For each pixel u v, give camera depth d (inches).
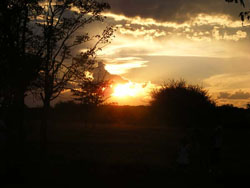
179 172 586.6
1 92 659.4
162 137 1325.0
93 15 822.5
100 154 829.2
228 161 722.2
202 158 665.0
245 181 498.9
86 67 823.1
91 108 1727.4
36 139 1167.6
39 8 730.8
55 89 792.9
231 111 1994.3
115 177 533.3
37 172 557.3
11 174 500.4
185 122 1883.6
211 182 499.5
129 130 1707.7
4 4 649.0
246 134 1421.0
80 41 812.0
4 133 577.9
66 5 786.2
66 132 1523.1
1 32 648.4
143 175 554.3
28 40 701.9
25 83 674.2
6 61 645.3
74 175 543.2
